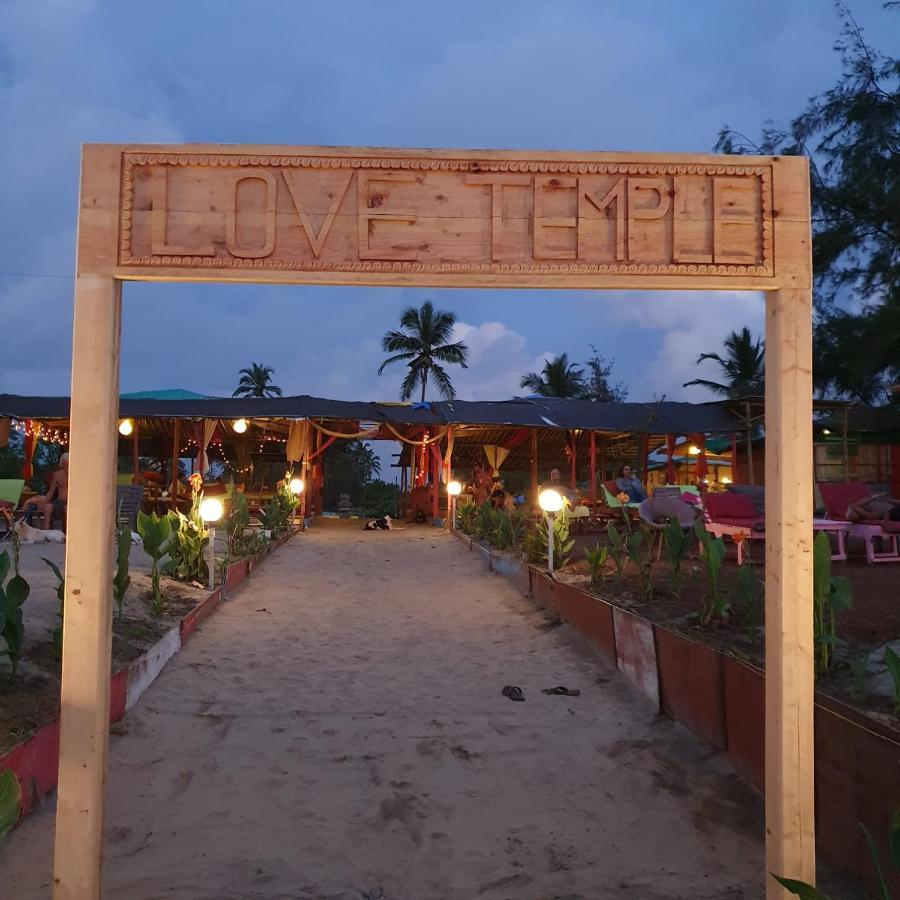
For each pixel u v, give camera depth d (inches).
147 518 277.1
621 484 585.6
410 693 233.0
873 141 939.3
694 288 111.4
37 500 472.4
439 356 1813.5
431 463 930.1
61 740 100.7
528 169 111.9
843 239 956.0
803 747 105.5
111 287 106.1
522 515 557.3
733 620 225.3
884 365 921.5
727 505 366.9
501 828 151.1
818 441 852.0
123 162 107.7
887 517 331.6
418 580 441.1
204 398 818.8
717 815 155.6
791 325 110.3
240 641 286.0
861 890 124.5
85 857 100.0
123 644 227.0
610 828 151.8
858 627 196.7
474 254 111.0
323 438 916.0
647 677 223.5
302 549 568.4
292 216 109.8
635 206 112.1
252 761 178.9
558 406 754.8
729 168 111.7
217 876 130.3
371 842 144.4
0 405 708.7
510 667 263.6
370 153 110.5
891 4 948.0
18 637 172.9
